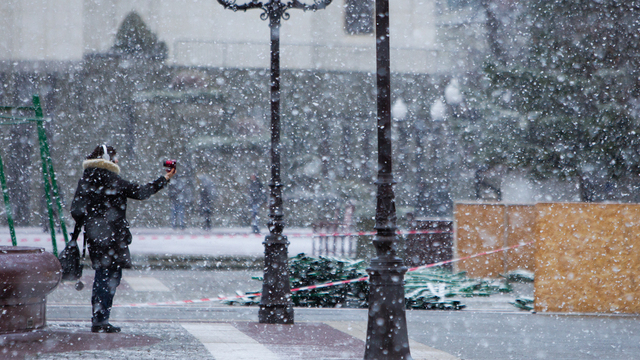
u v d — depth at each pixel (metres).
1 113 17.30
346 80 64.62
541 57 39.16
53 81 60.78
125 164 59.88
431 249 29.05
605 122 36.19
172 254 32.84
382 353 10.55
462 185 58.44
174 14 62.97
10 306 12.27
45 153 17.58
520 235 28.30
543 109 38.00
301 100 64.19
